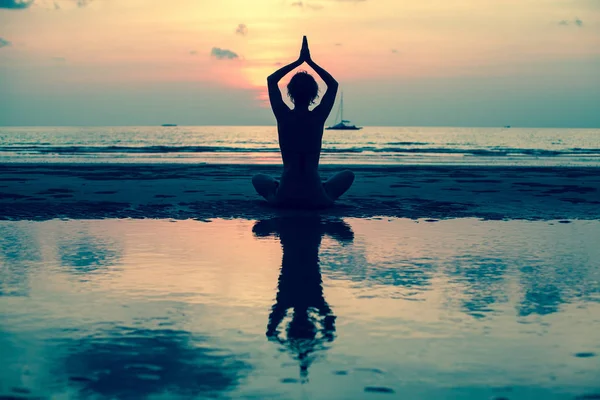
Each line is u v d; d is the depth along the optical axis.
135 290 3.27
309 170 6.61
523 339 2.47
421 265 3.97
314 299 3.09
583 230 5.57
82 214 6.44
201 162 17.77
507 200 7.96
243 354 2.27
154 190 8.88
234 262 4.03
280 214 6.47
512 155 24.55
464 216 6.47
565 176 12.34
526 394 1.92
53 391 1.92
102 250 4.45
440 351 2.32
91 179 10.84
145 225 5.71
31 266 3.88
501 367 2.15
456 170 14.04
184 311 2.87
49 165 15.07
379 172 13.30
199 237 5.05
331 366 2.15
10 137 57.31
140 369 2.12
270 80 6.46
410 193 8.80
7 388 1.95
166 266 3.89
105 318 2.75
